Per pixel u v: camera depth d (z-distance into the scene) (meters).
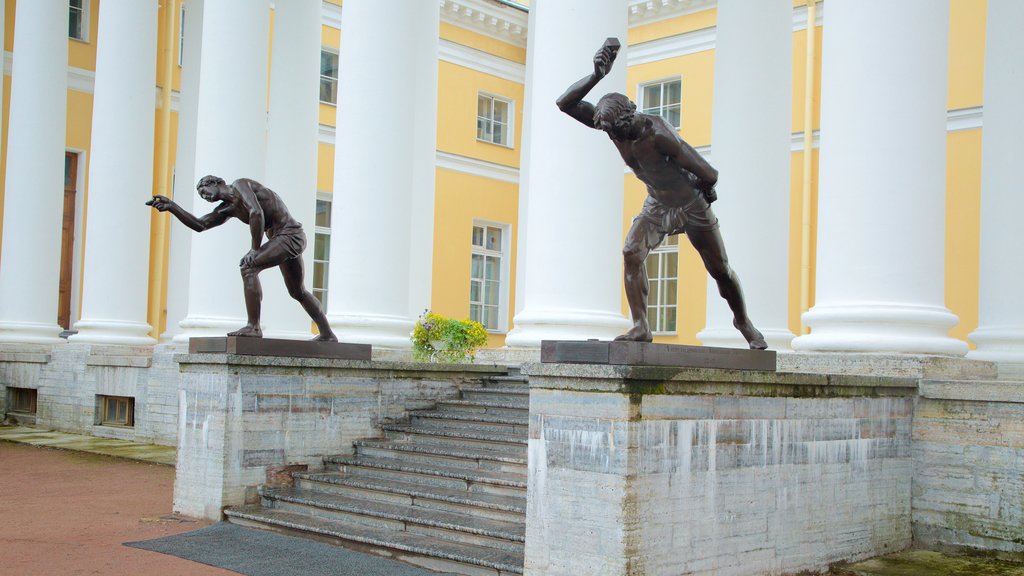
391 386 11.49
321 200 25.36
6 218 19.47
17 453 14.62
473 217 27.98
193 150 20.27
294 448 10.41
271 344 10.22
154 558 7.95
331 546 8.52
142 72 18.03
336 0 25.84
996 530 8.30
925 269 9.10
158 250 22.95
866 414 8.36
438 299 26.84
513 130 29.38
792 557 7.57
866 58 9.20
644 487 6.48
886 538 8.50
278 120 16.78
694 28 24.92
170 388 15.53
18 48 19.50
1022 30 10.95
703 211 6.90
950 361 9.09
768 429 7.43
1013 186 10.85
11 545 8.31
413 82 13.85
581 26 11.10
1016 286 10.73
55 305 19.56
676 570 6.66
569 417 6.73
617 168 11.27
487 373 12.45
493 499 8.68
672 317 24.42
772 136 13.73
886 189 9.10
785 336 13.52
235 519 9.59
